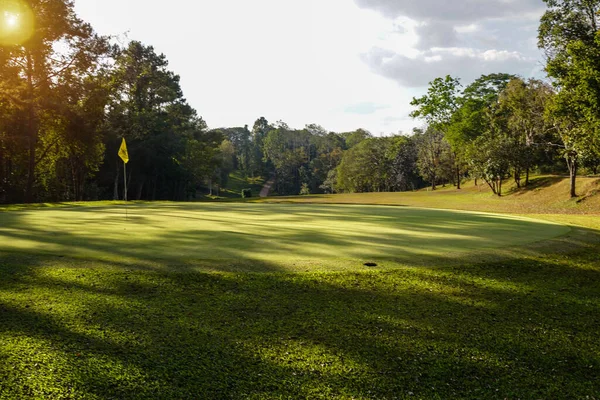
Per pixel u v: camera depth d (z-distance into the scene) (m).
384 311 5.88
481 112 49.91
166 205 24.02
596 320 6.03
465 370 4.41
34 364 3.99
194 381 3.89
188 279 6.68
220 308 5.70
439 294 6.66
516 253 9.31
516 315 6.04
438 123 56.06
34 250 8.13
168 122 64.06
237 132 158.88
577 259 9.42
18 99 30.77
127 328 4.93
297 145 128.38
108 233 10.49
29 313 5.22
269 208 21.11
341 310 5.83
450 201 38.88
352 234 10.97
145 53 62.19
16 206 23.12
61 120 33.28
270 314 5.59
